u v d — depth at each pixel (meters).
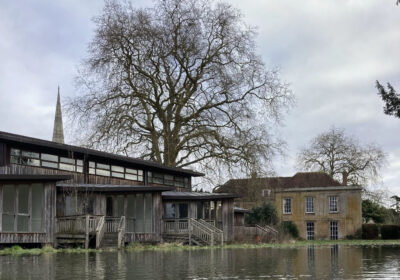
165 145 47.94
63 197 30.00
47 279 11.71
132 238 31.62
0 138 27.67
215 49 48.03
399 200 70.44
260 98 47.59
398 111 28.42
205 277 12.34
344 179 66.56
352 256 22.33
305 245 40.41
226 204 39.75
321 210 64.75
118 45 44.97
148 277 12.28
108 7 44.81
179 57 46.56
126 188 31.59
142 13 45.25
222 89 47.66
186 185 46.97
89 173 34.53
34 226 28.25
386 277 12.31
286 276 12.59
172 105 48.94
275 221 53.03
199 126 47.38
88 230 26.36
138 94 46.16
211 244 33.19
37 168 30.27
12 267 14.88
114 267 15.13
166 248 29.56
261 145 44.97
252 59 47.62
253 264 16.73
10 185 27.64
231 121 46.88
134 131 46.66
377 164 69.94
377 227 62.62
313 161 72.19
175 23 45.72
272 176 45.12
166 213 37.75
